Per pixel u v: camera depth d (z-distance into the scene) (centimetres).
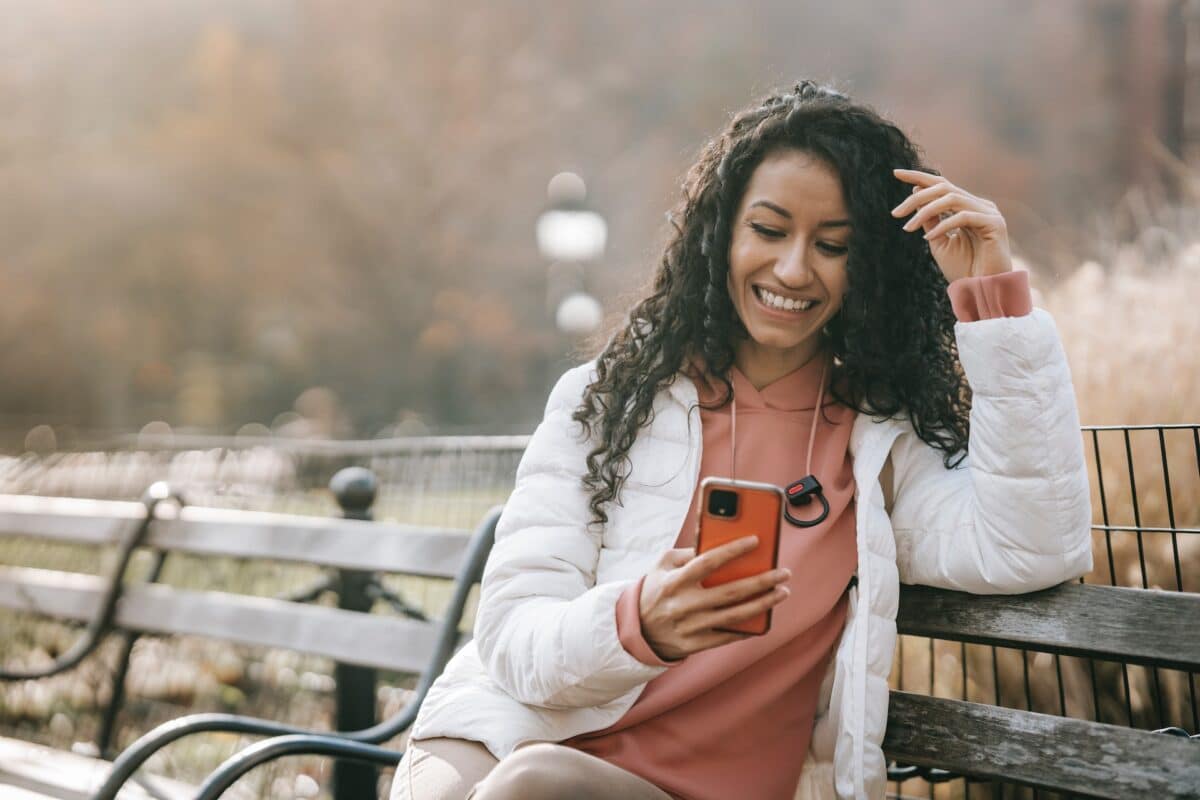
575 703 150
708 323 173
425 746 162
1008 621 159
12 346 2369
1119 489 232
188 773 319
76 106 2414
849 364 173
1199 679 215
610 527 169
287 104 2539
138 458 459
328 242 2547
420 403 2527
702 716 159
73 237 2369
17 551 509
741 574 133
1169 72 1653
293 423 2094
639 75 2644
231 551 316
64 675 395
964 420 174
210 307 2459
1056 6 2330
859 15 2534
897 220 170
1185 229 339
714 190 172
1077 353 268
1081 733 151
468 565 243
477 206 2630
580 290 1364
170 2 2462
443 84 2664
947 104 2375
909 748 164
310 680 376
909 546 169
